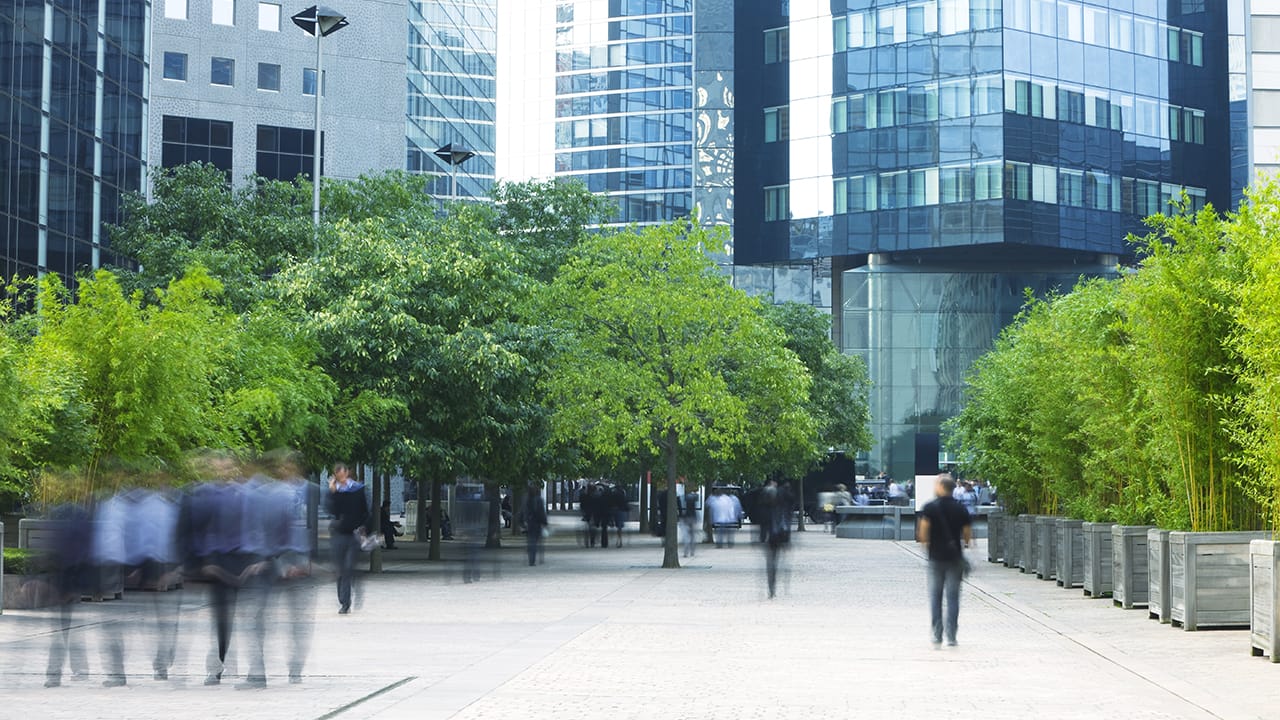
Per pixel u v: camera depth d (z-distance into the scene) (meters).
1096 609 23.19
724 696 12.42
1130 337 22.84
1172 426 19.94
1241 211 17.92
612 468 49.47
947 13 82.31
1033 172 80.94
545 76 135.25
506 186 53.28
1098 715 11.34
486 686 13.05
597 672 14.24
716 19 93.38
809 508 78.56
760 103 92.38
